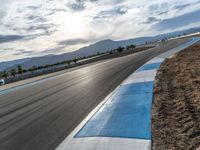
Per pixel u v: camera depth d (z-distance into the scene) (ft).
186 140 14.40
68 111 25.95
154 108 21.66
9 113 28.96
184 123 16.99
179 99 23.03
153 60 67.41
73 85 46.80
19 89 56.54
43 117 24.82
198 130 15.46
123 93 30.19
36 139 18.56
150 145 14.43
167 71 41.37
